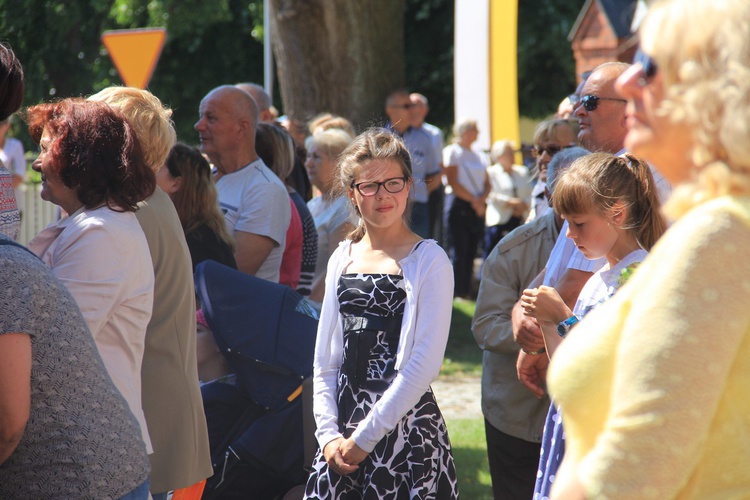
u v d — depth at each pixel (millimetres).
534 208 11812
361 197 6820
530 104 46844
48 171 5977
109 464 4656
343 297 6797
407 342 6539
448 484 6672
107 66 38031
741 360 2867
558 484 3186
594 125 8047
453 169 24312
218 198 10562
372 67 23422
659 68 3025
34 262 4504
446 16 42594
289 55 23516
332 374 6941
